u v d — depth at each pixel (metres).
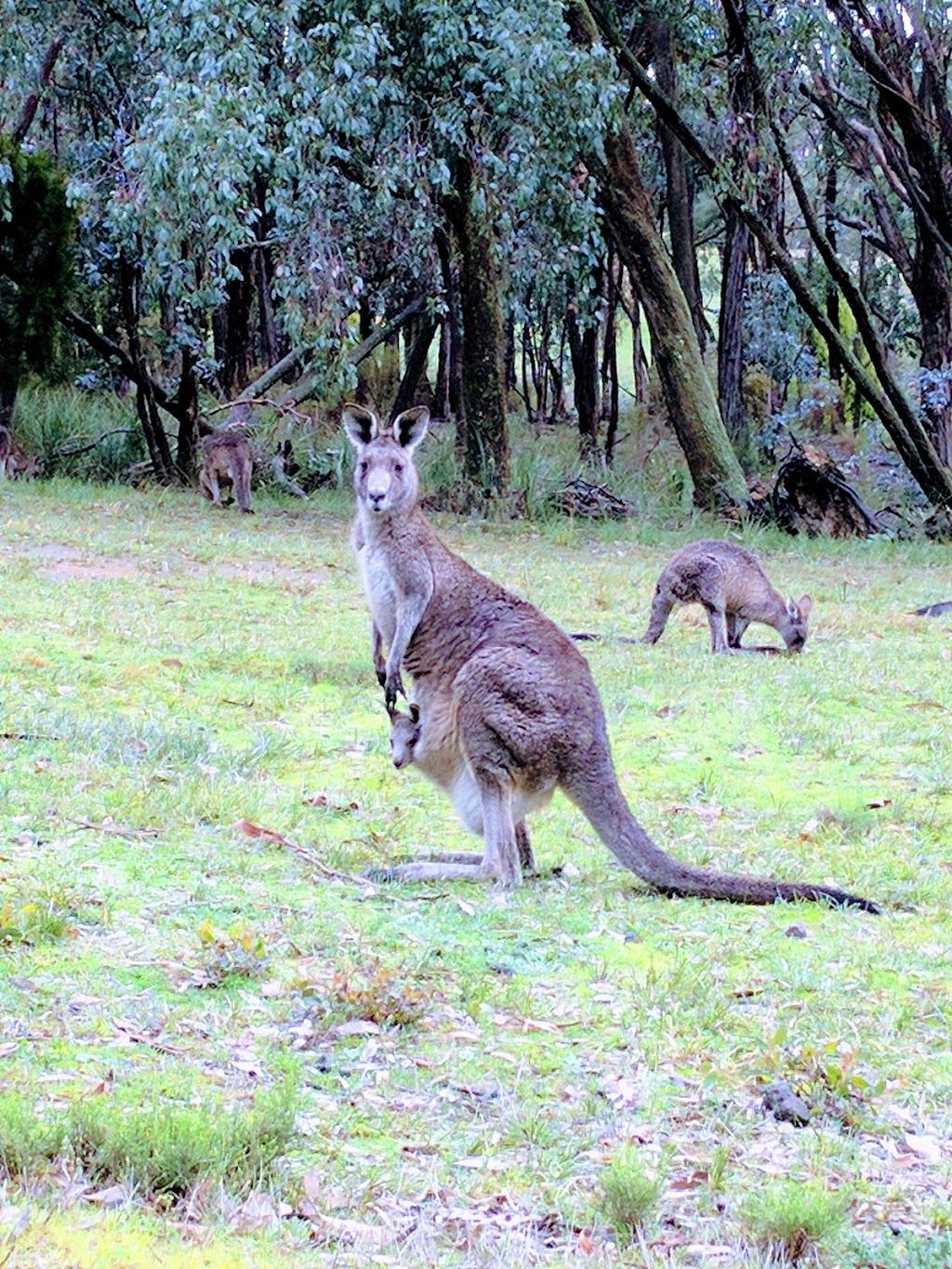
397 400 26.48
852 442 27.91
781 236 26.66
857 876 6.84
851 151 23.14
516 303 22.45
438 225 19.80
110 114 21.67
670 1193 3.97
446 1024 4.88
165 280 20.06
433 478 21.30
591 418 26.89
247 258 24.30
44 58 21.02
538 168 19.09
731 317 25.89
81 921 5.39
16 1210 3.42
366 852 6.71
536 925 5.89
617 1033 4.93
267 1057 4.51
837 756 9.12
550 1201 3.86
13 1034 4.45
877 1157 4.30
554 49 17.98
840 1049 4.94
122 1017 4.64
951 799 8.34
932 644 12.78
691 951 5.73
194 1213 3.60
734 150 21.52
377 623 7.00
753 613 12.19
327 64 17.66
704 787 8.27
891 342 29.77
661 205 29.19
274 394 24.81
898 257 24.55
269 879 6.16
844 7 20.69
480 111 18.27
